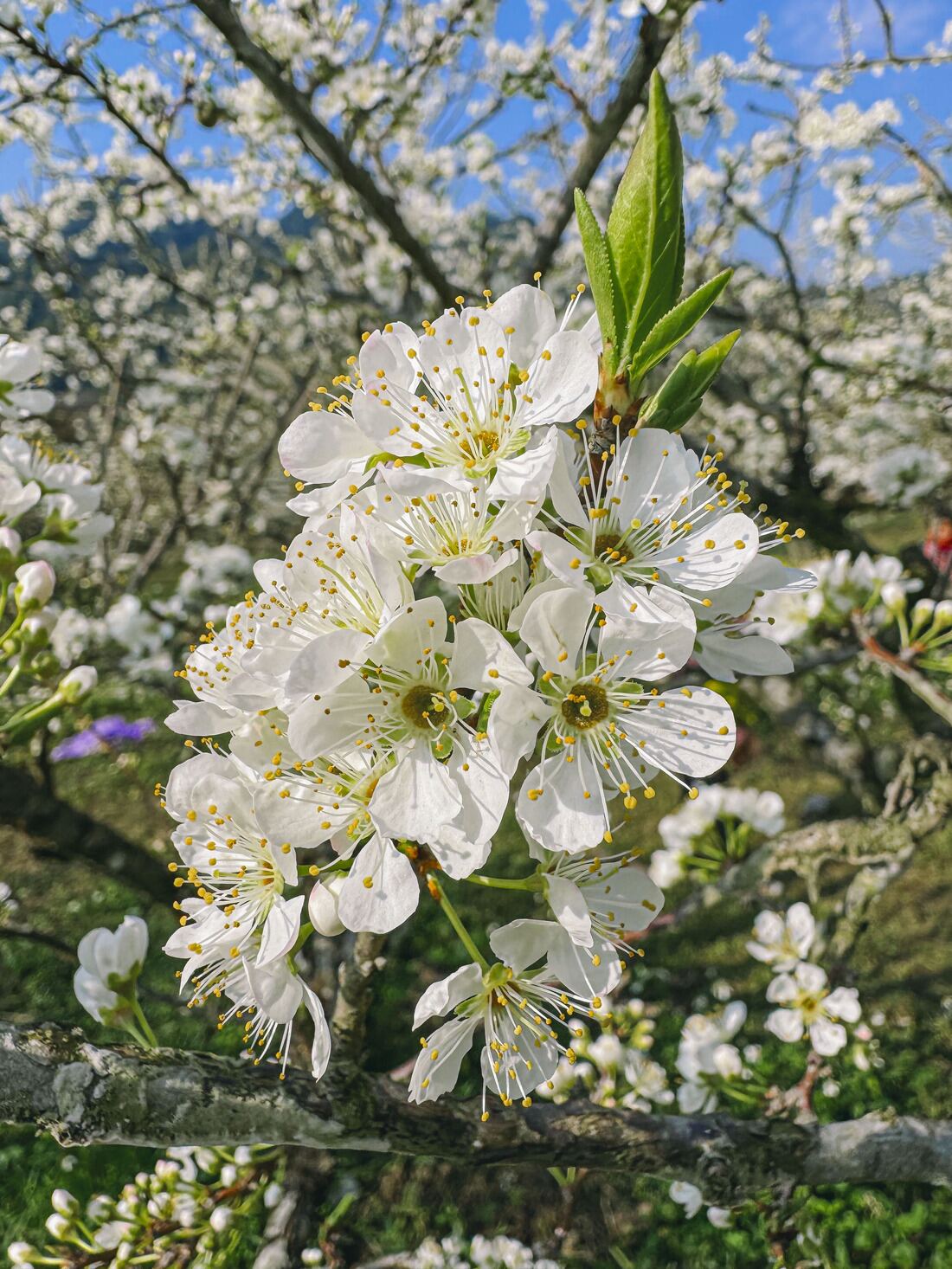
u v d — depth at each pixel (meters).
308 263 8.88
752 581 1.50
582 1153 1.69
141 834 8.96
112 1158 5.52
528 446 1.38
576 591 1.27
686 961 7.11
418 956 7.30
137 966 2.04
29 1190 5.29
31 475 3.32
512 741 1.22
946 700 3.20
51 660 2.77
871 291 10.12
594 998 1.41
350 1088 1.55
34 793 3.93
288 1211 4.03
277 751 1.40
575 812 1.34
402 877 1.29
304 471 1.45
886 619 3.62
